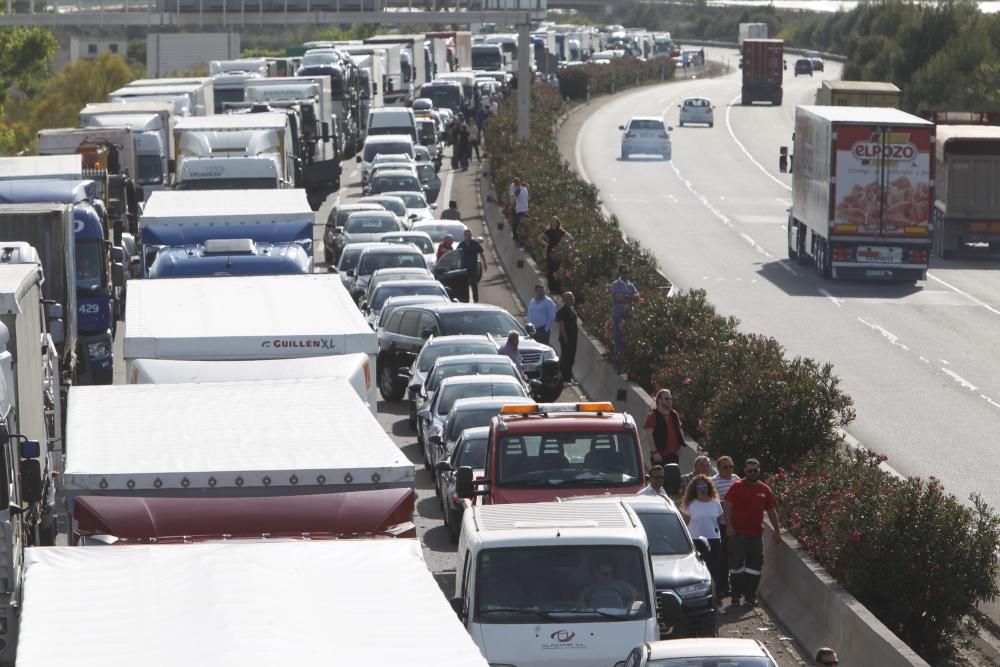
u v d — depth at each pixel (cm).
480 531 3106
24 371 3509
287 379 3672
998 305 8938
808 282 9738
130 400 3366
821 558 3903
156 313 4188
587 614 2988
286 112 11769
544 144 14600
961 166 11031
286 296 4450
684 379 5634
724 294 9231
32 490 3111
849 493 3906
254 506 2777
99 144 9600
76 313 6150
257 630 1800
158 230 6200
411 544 2264
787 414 4906
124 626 1814
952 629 3794
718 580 3997
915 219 9612
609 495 3775
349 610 1906
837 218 9638
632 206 13650
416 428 6022
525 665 2934
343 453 2912
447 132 19050
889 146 9575
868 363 7200
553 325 7769
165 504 2759
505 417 4100
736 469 4900
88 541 2734
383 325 6831
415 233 9650
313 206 13450
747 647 2688
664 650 2683
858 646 3416
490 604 3000
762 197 14525
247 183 9462
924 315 8562
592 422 4034
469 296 9006
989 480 5153
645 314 6388
